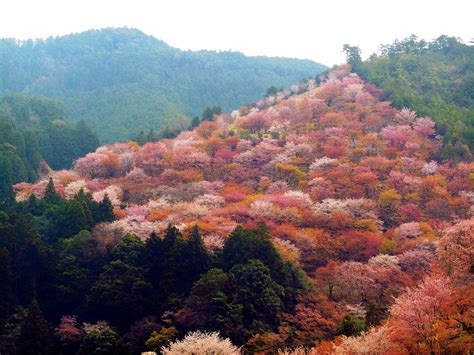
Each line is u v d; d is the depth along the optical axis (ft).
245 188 325.62
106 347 191.72
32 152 418.72
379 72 519.19
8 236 233.55
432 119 403.34
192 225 250.37
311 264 244.42
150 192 325.42
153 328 198.90
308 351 164.96
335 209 279.49
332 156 356.79
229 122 486.79
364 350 136.05
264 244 221.25
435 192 306.55
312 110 438.40
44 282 226.99
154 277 224.33
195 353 153.58
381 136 384.27
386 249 248.73
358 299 214.48
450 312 138.10
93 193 334.65
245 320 194.39
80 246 242.37
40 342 194.29
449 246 156.56
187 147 386.52
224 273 206.08
